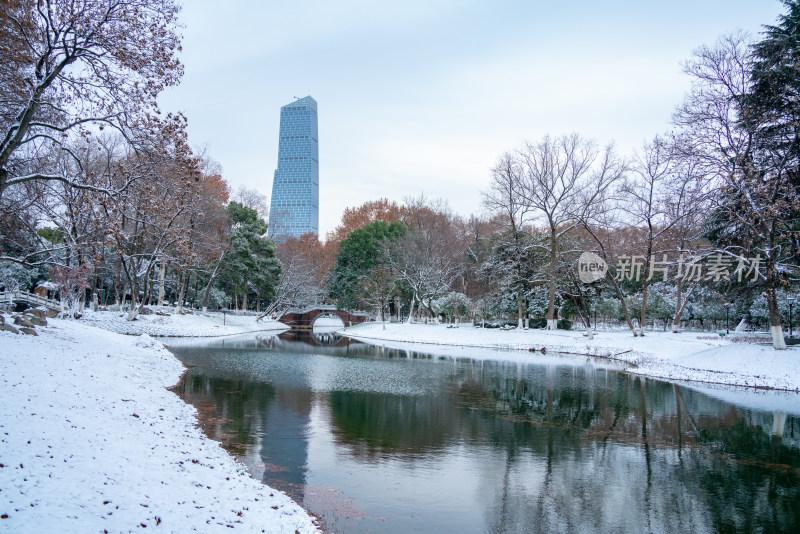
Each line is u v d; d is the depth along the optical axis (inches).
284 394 861.8
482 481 469.7
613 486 463.5
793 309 1472.7
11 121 685.9
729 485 469.1
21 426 368.5
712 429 674.2
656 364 1256.8
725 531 374.6
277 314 3572.8
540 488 455.5
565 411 780.0
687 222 1445.6
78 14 596.1
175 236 1122.7
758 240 1150.3
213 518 301.0
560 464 524.1
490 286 2215.8
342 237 3676.2
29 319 940.6
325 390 921.5
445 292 2655.0
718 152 1159.6
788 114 1055.6
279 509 355.6
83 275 1536.7
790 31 1155.9
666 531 372.8
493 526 374.3
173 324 2031.3
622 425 693.9
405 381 1059.3
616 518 394.6
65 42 607.8
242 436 586.6
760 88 1088.2
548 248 1856.5
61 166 1091.3
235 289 2950.3
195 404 736.3
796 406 823.7
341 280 2984.7
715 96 1130.7
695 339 1475.1
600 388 991.0
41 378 546.6
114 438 409.1
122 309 2016.5
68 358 733.9
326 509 391.9
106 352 930.7
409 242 2541.8
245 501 352.5
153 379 844.0
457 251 2748.5
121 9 635.5
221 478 394.9
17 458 307.4
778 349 1096.2
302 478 458.9
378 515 385.7
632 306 2075.5
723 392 948.6
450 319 2711.6
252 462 494.9
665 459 546.0
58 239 1542.8
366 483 454.9
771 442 614.2
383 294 2682.1
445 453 554.3
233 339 2055.9
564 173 1780.3
